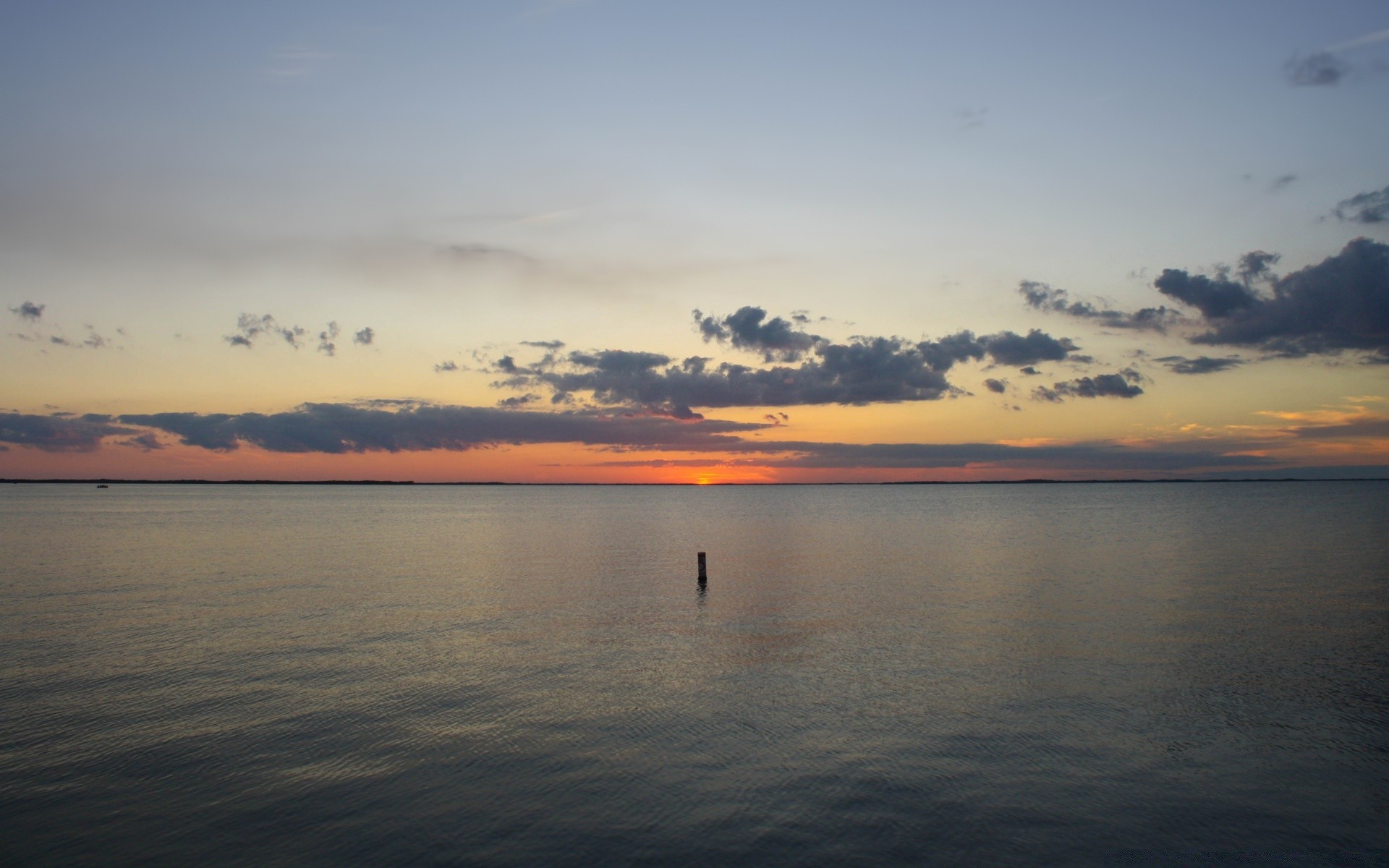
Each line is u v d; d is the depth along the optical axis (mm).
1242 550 52812
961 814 12219
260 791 13172
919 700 17875
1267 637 24312
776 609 30062
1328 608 29422
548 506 172000
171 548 58094
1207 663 21016
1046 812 12281
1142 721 16359
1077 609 29531
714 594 34312
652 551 56125
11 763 14367
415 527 87812
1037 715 16797
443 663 21531
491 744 15312
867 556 50688
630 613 29312
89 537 68875
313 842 11508
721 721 16547
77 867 10852
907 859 10953
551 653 22656
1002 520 96062
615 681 19672
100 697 18484
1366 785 13258
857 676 19906
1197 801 12680
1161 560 46750
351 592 35156
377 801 12781
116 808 12578
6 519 96750
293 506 164375
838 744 15180
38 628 26656
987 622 26938
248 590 36062
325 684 19547
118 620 28172
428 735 15797
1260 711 17031
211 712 17312
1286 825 11906
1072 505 154375
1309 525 79438
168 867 10852
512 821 12102
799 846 11312
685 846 11336
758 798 12836
